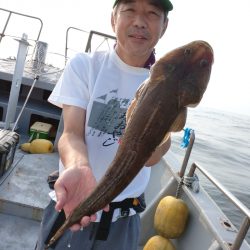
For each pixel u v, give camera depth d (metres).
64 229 0.63
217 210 1.43
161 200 1.62
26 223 1.64
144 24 0.81
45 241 0.93
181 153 7.22
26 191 1.79
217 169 10.60
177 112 0.60
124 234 0.96
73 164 0.72
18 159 2.18
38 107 2.97
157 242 1.53
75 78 0.89
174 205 1.53
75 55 0.93
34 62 3.15
